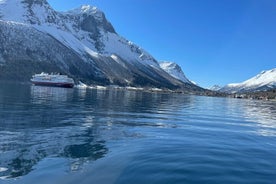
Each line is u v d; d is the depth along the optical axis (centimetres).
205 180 1057
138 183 1017
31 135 1744
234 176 1105
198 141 1730
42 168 1149
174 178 1067
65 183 1011
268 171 1175
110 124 2347
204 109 4941
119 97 7525
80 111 3231
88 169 1146
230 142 1748
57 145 1522
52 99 4944
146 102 5984
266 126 2786
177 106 5294
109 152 1405
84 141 1642
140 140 1708
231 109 5509
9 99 4162
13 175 1070
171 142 1669
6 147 1438
